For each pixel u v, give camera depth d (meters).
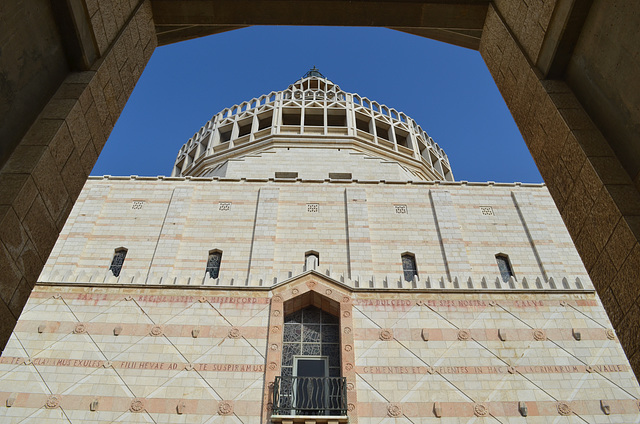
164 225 22.59
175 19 10.70
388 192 24.56
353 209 23.47
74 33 7.85
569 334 17.72
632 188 6.86
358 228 22.62
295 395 16.12
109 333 17.42
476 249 22.23
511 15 9.55
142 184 24.77
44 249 7.16
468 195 24.64
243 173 29.95
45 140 7.10
